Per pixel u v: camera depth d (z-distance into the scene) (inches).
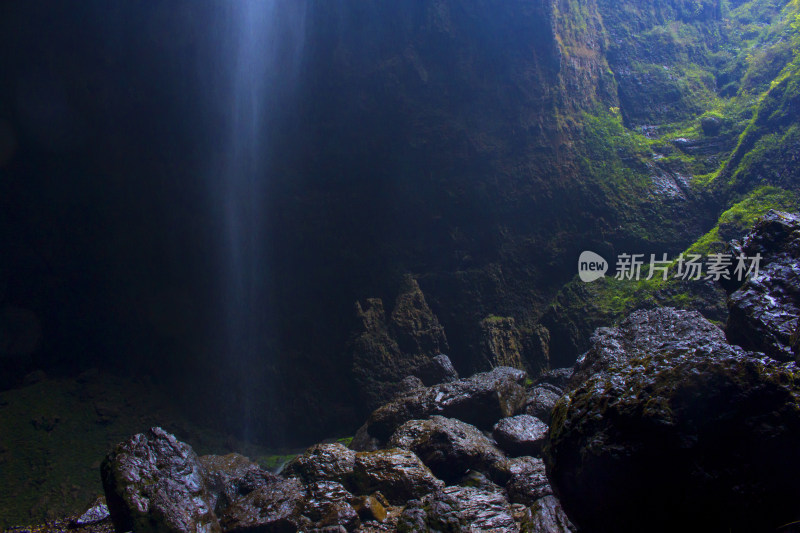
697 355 127.9
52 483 487.8
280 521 237.1
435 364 486.3
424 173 560.1
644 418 121.0
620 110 550.9
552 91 541.3
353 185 583.8
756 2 594.2
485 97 554.3
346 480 285.0
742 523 115.5
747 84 532.4
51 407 565.0
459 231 548.4
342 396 545.0
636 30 576.1
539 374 486.6
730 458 117.5
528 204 534.0
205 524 227.5
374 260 568.4
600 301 486.9
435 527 222.8
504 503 242.1
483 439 318.7
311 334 581.9
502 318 516.7
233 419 587.8
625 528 125.8
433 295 544.1
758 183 467.5
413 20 571.5
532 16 544.1
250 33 621.6
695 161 514.6
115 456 242.4
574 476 133.4
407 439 313.9
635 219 502.9
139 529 217.9
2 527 437.7
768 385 118.7
